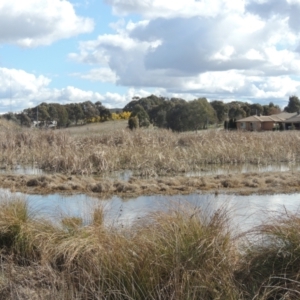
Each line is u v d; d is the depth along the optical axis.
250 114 79.75
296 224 5.72
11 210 7.54
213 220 6.11
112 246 5.86
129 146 21.00
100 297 5.27
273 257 5.59
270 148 21.31
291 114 70.19
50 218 7.71
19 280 5.94
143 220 6.62
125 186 13.27
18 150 21.61
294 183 13.91
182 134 26.61
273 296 5.13
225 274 5.42
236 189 13.30
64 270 5.89
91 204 9.74
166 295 5.20
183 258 5.56
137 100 66.19
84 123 61.28
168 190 13.17
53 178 14.87
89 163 17.48
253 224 7.65
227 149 20.25
